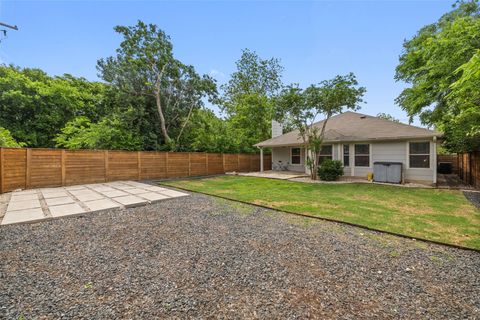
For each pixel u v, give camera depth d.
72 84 17.12
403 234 3.62
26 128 13.96
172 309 1.94
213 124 19.70
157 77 15.20
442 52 6.38
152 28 14.73
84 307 1.96
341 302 2.03
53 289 2.22
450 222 4.23
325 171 10.61
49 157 8.74
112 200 6.31
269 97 23.36
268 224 4.29
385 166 9.70
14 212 4.99
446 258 2.86
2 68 13.84
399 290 2.21
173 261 2.83
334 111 10.01
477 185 8.18
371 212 4.99
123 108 14.30
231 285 2.30
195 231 3.93
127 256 2.97
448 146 11.11
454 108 8.02
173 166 12.65
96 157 10.07
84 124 14.80
